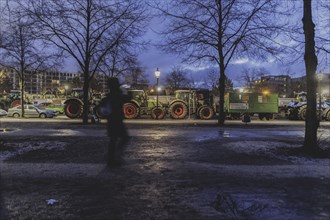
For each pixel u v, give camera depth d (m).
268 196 6.31
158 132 17.38
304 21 11.28
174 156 10.34
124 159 9.74
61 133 16.47
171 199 6.07
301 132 17.97
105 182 7.21
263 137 15.27
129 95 9.02
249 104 33.31
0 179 7.40
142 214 5.30
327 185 7.16
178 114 33.03
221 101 23.52
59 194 6.33
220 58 23.39
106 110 8.85
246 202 5.94
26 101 51.22
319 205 5.82
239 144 12.60
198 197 6.20
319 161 9.74
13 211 5.39
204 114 33.09
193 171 8.36
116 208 5.57
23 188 6.71
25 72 38.72
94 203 5.82
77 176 7.71
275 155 10.54
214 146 12.30
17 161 9.38
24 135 15.41
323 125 24.42
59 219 5.08
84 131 17.62
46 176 7.69
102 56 24.80
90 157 10.03
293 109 32.69
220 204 5.82
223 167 8.85
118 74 35.53
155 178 7.61
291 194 6.46
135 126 21.38
